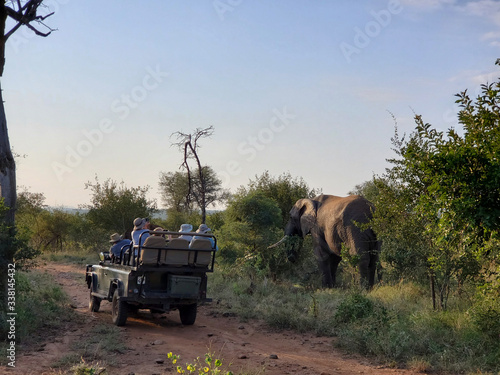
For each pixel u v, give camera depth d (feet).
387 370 26.12
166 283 34.88
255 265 58.85
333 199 60.85
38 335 30.45
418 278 48.70
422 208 27.61
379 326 32.14
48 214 106.83
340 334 32.22
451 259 35.73
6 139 35.81
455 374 25.45
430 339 29.71
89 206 89.97
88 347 28.14
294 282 62.49
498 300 30.66
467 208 24.26
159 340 30.27
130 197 89.92
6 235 32.09
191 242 34.63
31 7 37.04
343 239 54.90
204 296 35.42
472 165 24.66
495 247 28.71
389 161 36.45
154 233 33.88
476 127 25.54
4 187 35.35
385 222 38.32
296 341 32.45
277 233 64.90
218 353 28.48
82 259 83.76
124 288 34.27
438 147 26.23
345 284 58.65
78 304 43.62
